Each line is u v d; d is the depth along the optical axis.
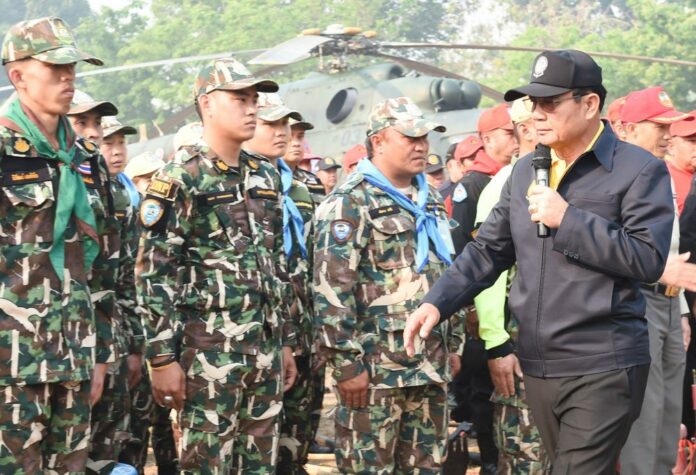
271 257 4.72
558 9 61.91
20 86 4.09
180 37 52.03
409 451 4.93
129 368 5.21
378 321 4.81
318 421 6.00
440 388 4.91
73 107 5.28
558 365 3.75
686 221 6.04
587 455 3.72
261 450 4.67
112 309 4.45
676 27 44.38
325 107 14.23
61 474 4.15
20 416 3.97
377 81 14.05
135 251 5.29
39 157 4.06
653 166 3.68
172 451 6.00
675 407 5.64
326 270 4.77
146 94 52.25
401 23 56.12
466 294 4.01
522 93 3.71
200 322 4.52
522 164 3.99
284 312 5.26
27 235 4.02
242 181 4.65
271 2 51.22
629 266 3.55
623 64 44.62
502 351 5.25
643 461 5.36
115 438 5.09
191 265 4.54
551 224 3.62
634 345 3.71
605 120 4.05
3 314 3.97
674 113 5.75
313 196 6.54
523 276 3.85
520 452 5.29
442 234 5.02
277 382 4.71
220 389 4.50
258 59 13.43
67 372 4.05
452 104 13.63
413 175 5.00
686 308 5.89
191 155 4.56
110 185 4.48
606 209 3.69
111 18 54.53
